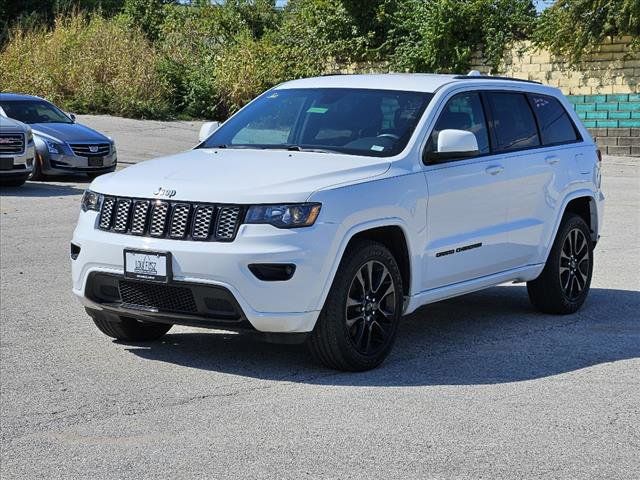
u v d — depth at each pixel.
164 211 6.73
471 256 7.84
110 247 6.88
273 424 5.79
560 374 6.92
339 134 7.64
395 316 7.13
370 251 6.89
